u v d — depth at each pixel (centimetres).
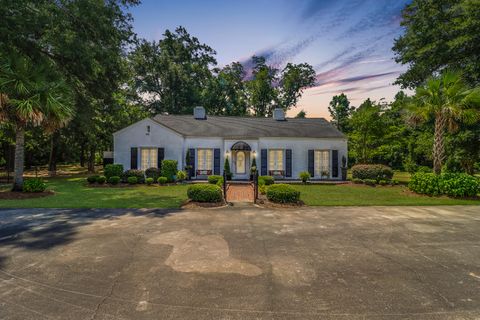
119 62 1762
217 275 401
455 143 1655
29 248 512
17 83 1027
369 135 2220
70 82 1609
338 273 413
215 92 3747
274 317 295
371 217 802
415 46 1711
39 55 1388
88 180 1594
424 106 1321
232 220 753
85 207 915
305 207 953
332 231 649
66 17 1362
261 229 662
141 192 1308
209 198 965
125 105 3153
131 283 373
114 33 1602
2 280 382
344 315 300
